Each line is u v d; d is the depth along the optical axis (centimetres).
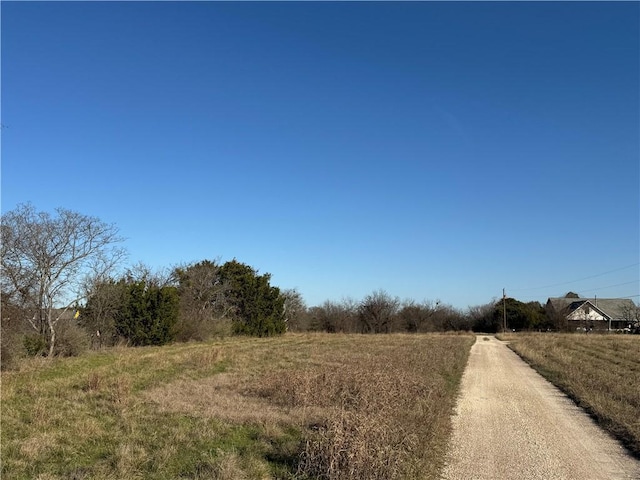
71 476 647
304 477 660
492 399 1402
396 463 665
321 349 2994
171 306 3312
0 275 2303
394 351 2792
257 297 4766
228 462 681
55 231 2430
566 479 714
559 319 7138
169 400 1171
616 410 1156
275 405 1167
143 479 651
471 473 736
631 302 8688
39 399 1140
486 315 7575
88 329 2892
